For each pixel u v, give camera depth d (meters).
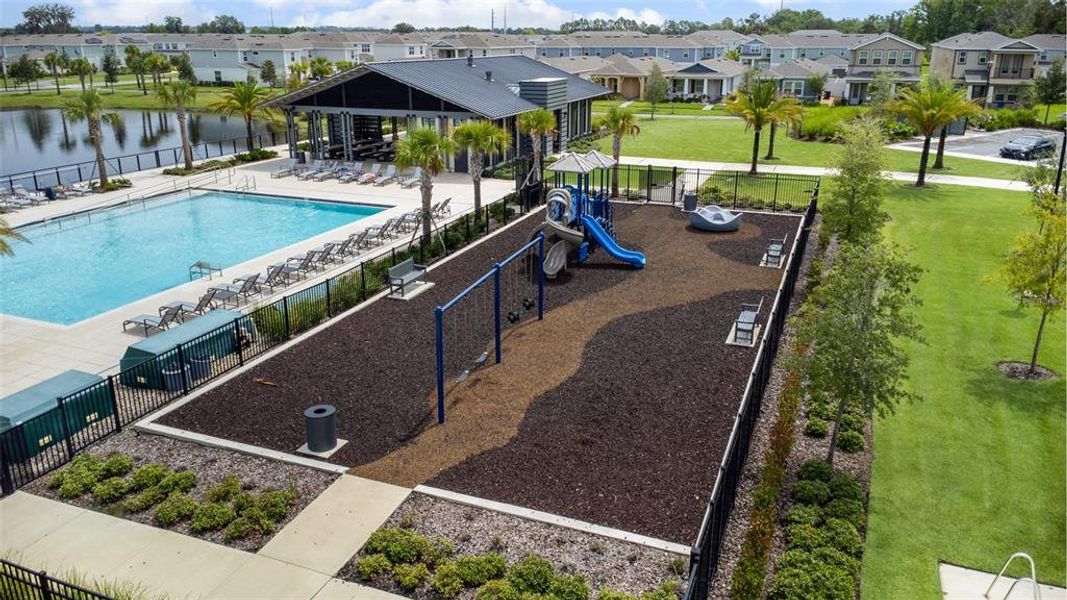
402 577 10.32
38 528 11.66
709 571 10.13
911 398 12.54
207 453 13.73
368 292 22.30
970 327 20.42
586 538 11.20
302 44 119.31
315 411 13.66
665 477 12.78
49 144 65.62
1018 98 77.00
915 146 55.91
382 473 12.95
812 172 43.78
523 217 31.42
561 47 117.56
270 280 23.00
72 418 14.27
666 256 26.11
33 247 28.94
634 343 18.55
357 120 50.00
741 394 15.84
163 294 22.81
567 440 13.98
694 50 113.56
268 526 11.45
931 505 12.67
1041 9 112.44
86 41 145.75
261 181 40.09
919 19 156.62
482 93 43.78
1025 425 15.34
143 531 11.57
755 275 23.97
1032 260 16.62
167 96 41.25
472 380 16.52
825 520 11.76
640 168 41.44
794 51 116.00
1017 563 11.28
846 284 12.52
